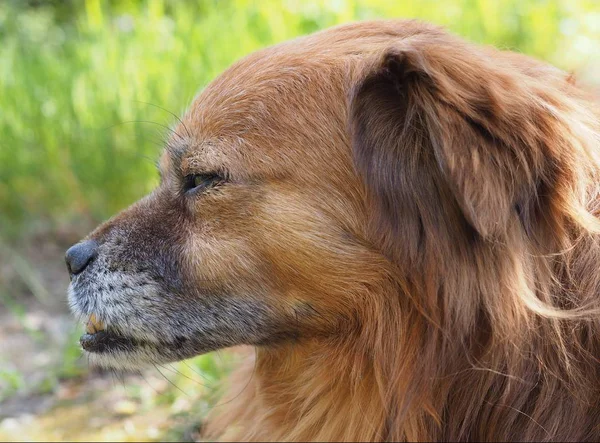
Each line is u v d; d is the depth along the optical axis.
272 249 0.80
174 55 1.36
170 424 0.96
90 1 1.83
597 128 0.80
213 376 0.98
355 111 0.79
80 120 1.32
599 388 0.79
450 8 1.69
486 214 0.75
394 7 1.62
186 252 0.82
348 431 0.83
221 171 0.81
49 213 1.32
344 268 0.80
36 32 1.91
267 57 0.83
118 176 1.27
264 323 0.81
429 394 0.80
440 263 0.78
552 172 0.77
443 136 0.75
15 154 1.33
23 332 1.08
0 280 1.16
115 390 1.00
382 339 0.80
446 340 0.79
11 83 1.43
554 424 0.79
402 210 0.78
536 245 0.77
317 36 0.84
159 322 0.82
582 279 0.78
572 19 1.83
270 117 0.81
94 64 1.42
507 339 0.78
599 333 0.78
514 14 1.75
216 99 0.82
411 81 0.77
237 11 1.58
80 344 0.85
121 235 0.83
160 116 1.24
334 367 0.82
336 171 0.80
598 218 0.78
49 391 1.00
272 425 0.86
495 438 0.80
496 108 0.76
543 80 0.81
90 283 0.84
